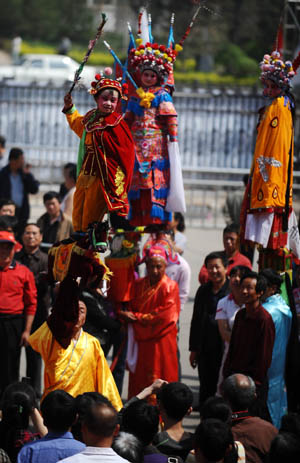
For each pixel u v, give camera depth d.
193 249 27.20
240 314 12.50
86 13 89.12
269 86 13.42
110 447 8.12
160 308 13.59
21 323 14.18
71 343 11.23
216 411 9.56
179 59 66.75
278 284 12.99
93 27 87.69
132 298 13.73
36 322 15.15
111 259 13.57
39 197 36.09
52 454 8.73
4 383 14.03
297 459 8.05
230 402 10.30
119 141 9.37
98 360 11.44
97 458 7.92
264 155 13.37
